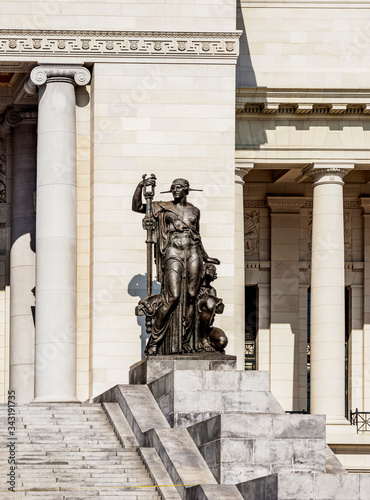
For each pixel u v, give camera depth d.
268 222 86.50
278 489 41.75
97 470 48.12
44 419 55.38
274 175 85.50
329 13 79.69
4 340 78.94
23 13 68.88
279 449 47.06
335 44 79.50
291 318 85.50
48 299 67.38
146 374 57.88
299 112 77.94
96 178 68.38
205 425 48.28
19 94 74.31
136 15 69.56
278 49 79.12
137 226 68.31
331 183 78.56
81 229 69.12
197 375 52.41
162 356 58.19
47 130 68.56
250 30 79.19
